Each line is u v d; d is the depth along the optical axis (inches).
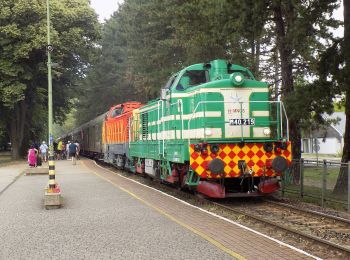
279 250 325.1
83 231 401.1
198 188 560.7
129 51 1745.8
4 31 1561.3
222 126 543.2
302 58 812.0
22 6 1569.9
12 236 387.2
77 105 2822.3
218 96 545.3
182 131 585.0
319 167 590.9
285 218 466.0
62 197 629.9
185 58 1344.7
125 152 1032.2
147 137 786.2
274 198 609.3
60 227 421.7
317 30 706.2
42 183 855.1
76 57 1932.8
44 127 2434.8
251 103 553.9
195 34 817.5
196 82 596.7
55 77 1780.3
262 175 548.1
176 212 490.0
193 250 327.9
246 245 340.5
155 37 1448.1
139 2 1766.7
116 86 2407.7
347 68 570.6
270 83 899.4
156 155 717.3
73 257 315.6
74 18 1722.4
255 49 1058.7
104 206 541.6
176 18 885.8
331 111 653.3
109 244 351.3
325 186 556.4
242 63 893.8
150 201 573.6
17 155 1824.6
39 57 1717.5
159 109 690.2
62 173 1074.1
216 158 526.6
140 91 1750.7
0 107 1752.0
